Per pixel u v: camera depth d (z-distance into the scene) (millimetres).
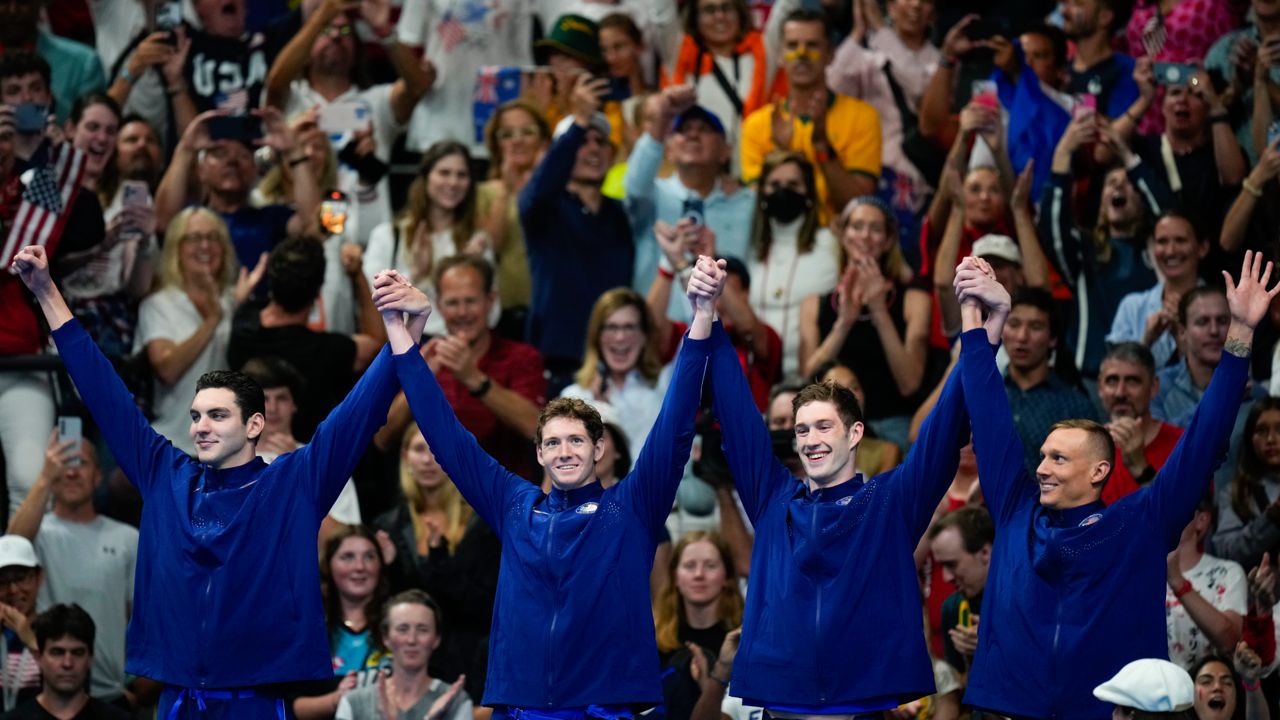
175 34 35562
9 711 25453
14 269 22078
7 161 29672
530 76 34781
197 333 30531
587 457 21516
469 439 22156
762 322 31906
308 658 21500
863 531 21297
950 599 25641
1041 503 21547
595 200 32781
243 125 32688
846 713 21203
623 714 21328
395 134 36562
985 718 22500
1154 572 21219
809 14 34438
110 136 33188
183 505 21688
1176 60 36344
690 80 36438
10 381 29141
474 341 30156
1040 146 33750
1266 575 24078
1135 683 19500
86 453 28125
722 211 33125
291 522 21672
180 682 21438
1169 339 30422
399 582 27734
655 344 30359
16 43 35812
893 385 30734
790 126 34188
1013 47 34812
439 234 32812
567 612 21203
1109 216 31875
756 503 22016
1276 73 33094
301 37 35562
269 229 32719
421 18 36625
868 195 34625
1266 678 25172
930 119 35219
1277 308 31172
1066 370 29906
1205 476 21047
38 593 27531
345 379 30047
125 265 31047
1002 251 30844
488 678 21625
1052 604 21266
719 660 23875
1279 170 31281
